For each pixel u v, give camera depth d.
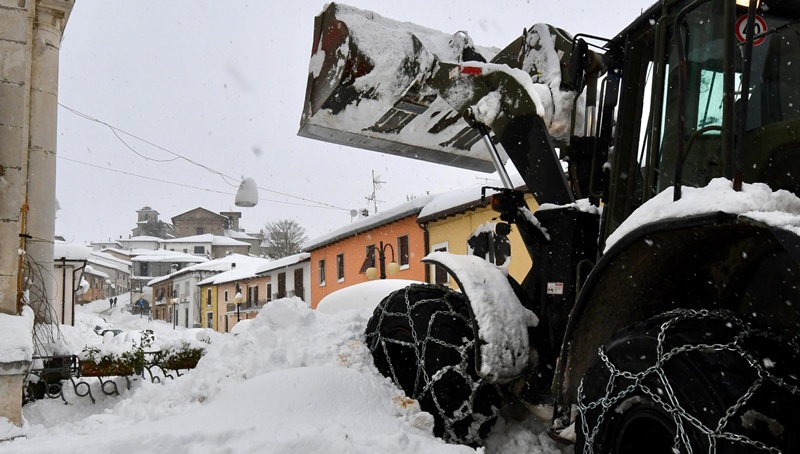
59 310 15.46
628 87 3.08
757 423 1.93
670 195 2.30
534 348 3.49
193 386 4.21
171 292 66.06
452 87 4.20
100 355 5.62
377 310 4.27
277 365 4.22
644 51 3.09
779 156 2.26
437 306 3.82
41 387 5.60
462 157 5.27
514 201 3.71
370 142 5.10
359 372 3.98
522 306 3.52
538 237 3.65
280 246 58.56
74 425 4.13
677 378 2.10
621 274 2.48
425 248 20.70
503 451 3.62
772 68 2.40
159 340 6.04
